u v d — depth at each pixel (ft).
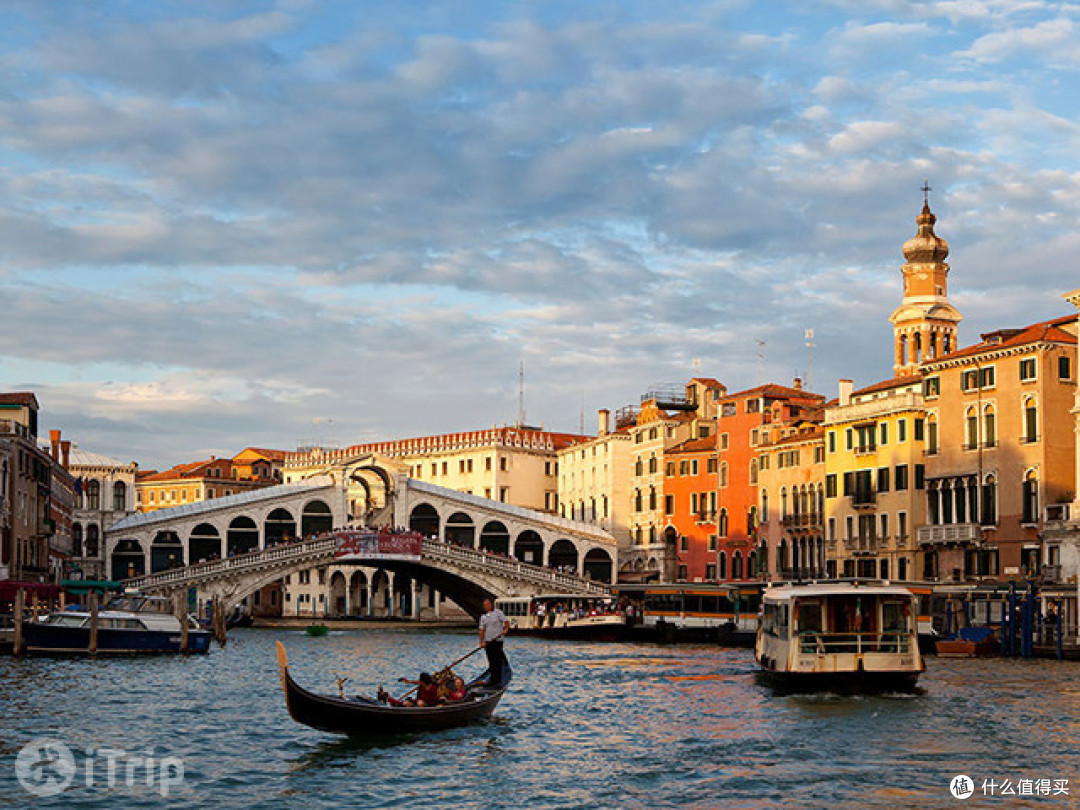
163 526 302.66
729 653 202.80
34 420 265.95
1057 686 132.36
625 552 338.95
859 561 252.83
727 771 86.74
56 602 236.63
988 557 222.48
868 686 123.03
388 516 318.65
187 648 183.52
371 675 158.30
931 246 279.90
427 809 76.95
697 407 331.57
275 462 459.73
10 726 105.91
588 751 94.32
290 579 374.22
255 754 92.73
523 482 381.60
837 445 261.03
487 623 108.88
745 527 293.84
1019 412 216.95
